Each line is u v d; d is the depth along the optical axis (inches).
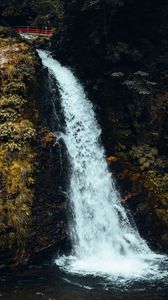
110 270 532.7
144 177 680.4
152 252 625.9
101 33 737.0
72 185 626.8
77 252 585.0
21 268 521.3
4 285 470.3
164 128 725.9
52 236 559.2
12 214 524.1
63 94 708.7
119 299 442.6
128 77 731.4
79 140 681.6
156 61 755.4
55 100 675.4
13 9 1192.2
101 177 670.5
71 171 634.2
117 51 725.3
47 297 439.5
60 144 625.0
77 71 789.2
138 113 719.7
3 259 511.5
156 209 658.2
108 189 666.2
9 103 585.0
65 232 577.9
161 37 762.2
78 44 792.9
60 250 568.1
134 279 501.0
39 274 508.4
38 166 572.1
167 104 730.2
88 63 774.5
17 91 594.9
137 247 626.5
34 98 613.9
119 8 714.8
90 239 607.8
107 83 749.3
